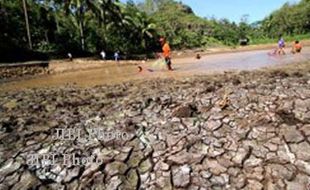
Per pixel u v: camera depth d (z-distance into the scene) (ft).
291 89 39.50
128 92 48.49
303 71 57.93
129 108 38.29
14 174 26.73
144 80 61.82
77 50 147.13
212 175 24.72
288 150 26.55
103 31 164.25
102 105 41.19
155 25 192.65
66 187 24.95
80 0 141.59
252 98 36.91
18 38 126.52
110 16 163.32
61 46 140.97
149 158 27.35
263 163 25.43
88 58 136.15
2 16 122.93
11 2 131.23
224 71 66.39
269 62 83.56
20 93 58.75
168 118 33.96
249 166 25.29
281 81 45.80
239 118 32.07
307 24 245.04
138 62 118.42
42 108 43.04
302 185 22.97
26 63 99.30
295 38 226.17
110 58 145.59
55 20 145.69
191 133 30.32
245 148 27.27
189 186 23.91
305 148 26.50
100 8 155.02
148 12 286.25
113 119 35.35
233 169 25.13
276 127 29.66
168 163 26.45
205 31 260.01
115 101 42.68
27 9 134.10
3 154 29.73
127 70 88.89
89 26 161.58
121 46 172.96
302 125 29.43
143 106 38.47
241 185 23.49
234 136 29.12
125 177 25.45
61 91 56.13
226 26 275.80
